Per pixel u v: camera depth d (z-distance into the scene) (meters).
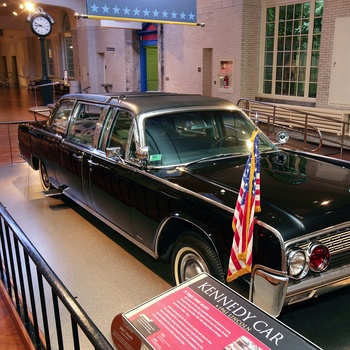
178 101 4.30
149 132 3.86
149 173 3.60
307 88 10.72
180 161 3.81
